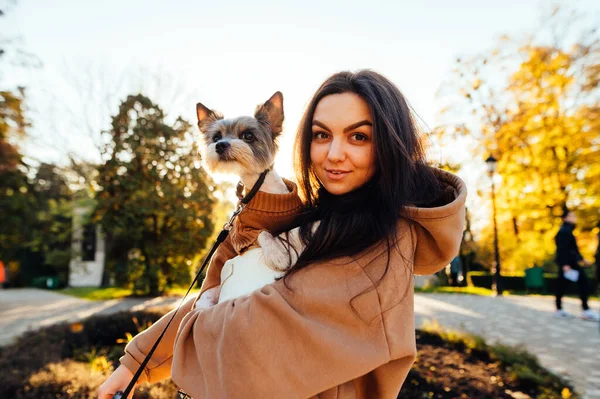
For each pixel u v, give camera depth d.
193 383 1.33
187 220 15.38
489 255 21.94
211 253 1.80
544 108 17.98
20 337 6.52
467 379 4.73
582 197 17.12
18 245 27.42
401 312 1.36
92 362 4.95
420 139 1.64
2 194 20.67
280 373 1.22
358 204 1.53
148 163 15.23
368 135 1.51
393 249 1.39
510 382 4.82
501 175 19.28
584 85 16.86
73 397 3.72
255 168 2.23
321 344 1.24
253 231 1.73
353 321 1.29
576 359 6.45
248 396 1.21
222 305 1.42
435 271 1.55
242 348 1.25
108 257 16.19
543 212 18.00
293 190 1.86
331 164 1.52
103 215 15.38
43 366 4.75
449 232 1.41
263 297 1.32
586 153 16.66
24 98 15.90
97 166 15.51
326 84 1.60
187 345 1.43
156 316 7.15
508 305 12.43
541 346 7.23
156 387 3.61
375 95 1.50
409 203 1.50
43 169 24.95
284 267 1.55
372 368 1.26
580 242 18.28
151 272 15.53
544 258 20.97
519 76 18.55
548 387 4.80
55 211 26.83
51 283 29.42
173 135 15.46
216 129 2.47
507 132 18.62
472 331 8.39
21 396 3.80
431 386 4.47
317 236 1.46
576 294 17.64
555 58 17.61
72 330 6.55
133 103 15.37
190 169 15.52
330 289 1.33
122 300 14.83
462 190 1.47
